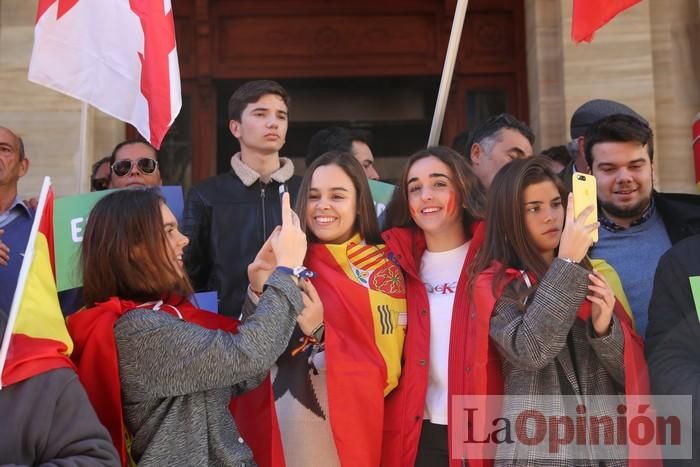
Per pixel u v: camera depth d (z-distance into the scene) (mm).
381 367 3264
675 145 5996
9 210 4434
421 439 3262
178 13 6648
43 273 2879
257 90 4375
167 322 2832
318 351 3381
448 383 3203
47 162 5930
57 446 2549
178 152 6547
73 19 3793
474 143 4602
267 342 2873
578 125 4504
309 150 5031
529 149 4531
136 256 2953
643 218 3922
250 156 4387
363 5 6746
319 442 3334
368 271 3457
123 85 3773
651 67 5992
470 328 3225
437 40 6734
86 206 3672
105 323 2838
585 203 3129
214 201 4312
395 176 7250
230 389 3018
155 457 2781
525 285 3186
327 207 3529
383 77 6805
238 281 4191
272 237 3299
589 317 3158
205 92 6582
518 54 6637
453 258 3490
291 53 6715
